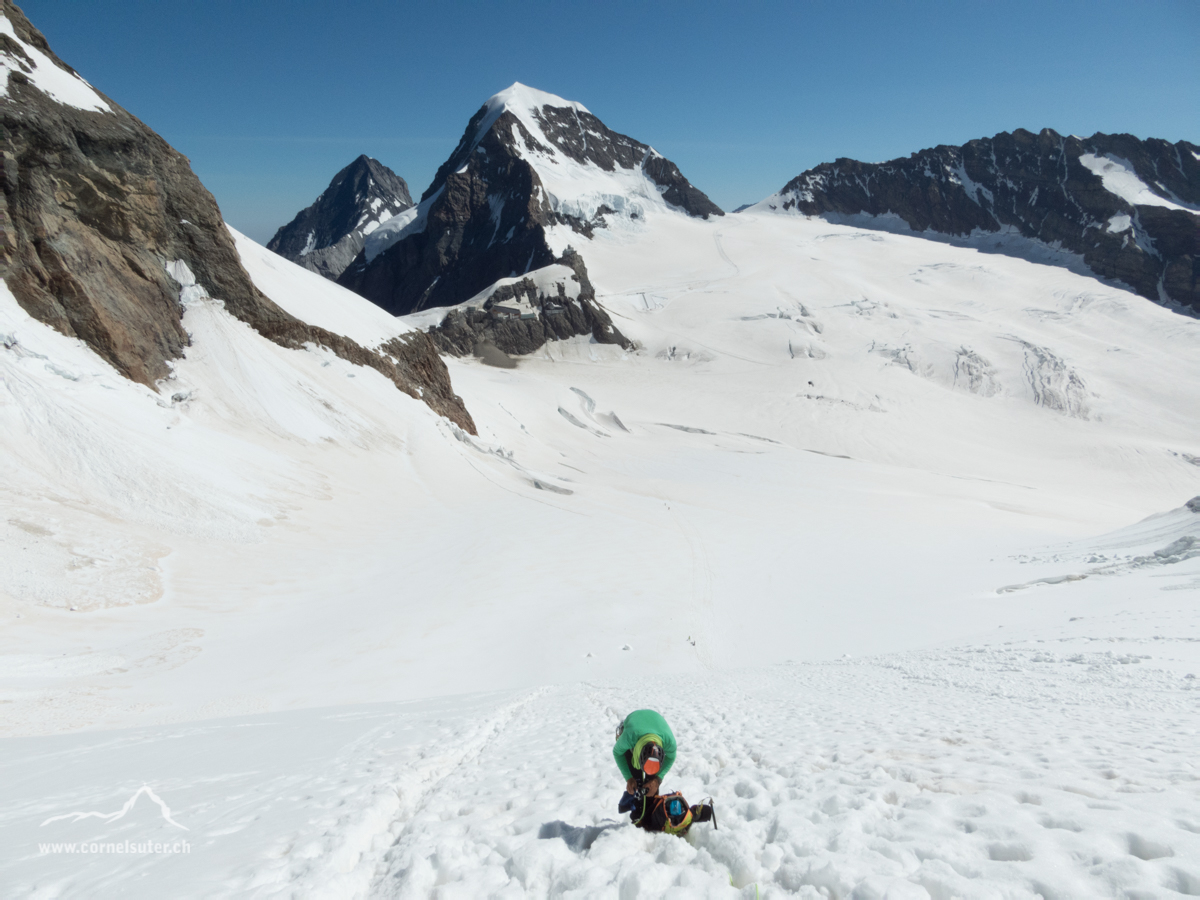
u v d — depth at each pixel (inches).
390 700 888.3
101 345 1745.8
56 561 1138.0
